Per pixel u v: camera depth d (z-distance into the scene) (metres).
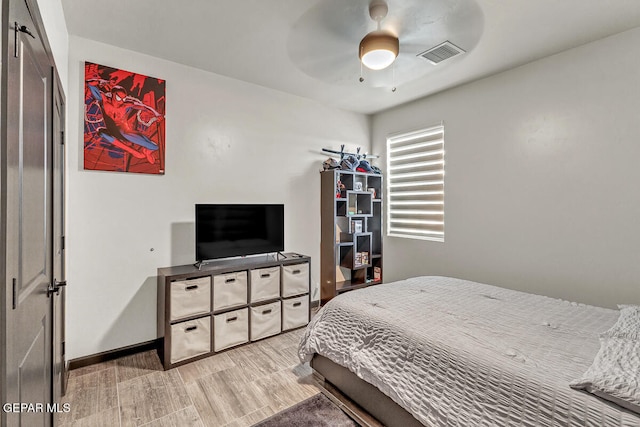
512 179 2.94
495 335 1.56
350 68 2.94
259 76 3.12
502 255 3.03
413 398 1.47
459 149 3.38
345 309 2.06
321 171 3.88
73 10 2.07
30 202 0.99
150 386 2.14
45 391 1.26
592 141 2.45
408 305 2.01
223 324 2.65
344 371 1.94
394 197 4.22
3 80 0.72
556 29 2.27
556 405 1.10
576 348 1.41
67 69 2.31
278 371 2.35
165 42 2.48
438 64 2.83
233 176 3.17
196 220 2.71
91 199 2.42
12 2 0.76
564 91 2.60
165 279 2.37
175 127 2.81
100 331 2.46
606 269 2.39
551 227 2.69
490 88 3.10
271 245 3.21
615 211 2.35
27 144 0.94
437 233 3.67
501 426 1.18
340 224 4.11
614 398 1.04
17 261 0.82
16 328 0.82
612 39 2.35
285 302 3.07
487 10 2.04
